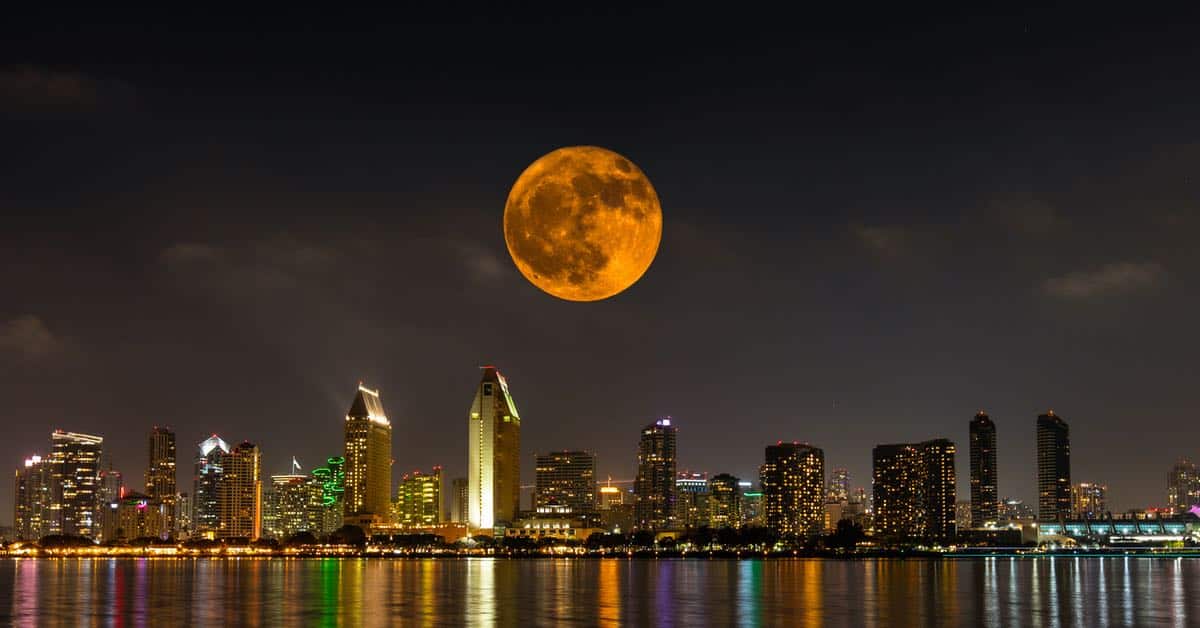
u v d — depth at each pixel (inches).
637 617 7381.9
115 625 6948.8
